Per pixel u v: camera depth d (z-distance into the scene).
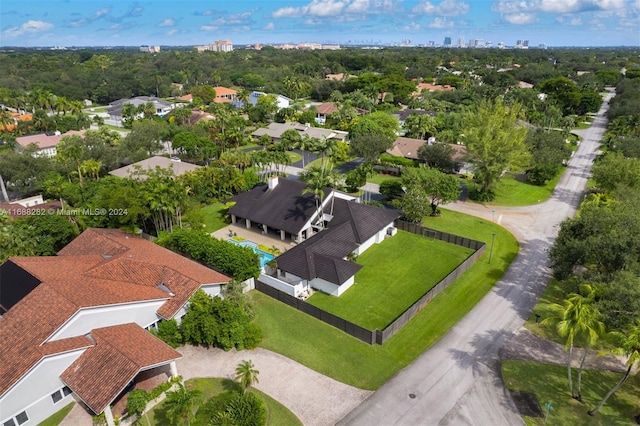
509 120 74.75
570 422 29.84
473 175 83.12
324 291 47.25
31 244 50.50
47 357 30.06
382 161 92.50
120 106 160.38
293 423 29.95
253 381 33.47
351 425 29.81
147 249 48.28
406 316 41.00
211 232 62.91
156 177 60.34
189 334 37.12
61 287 36.12
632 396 32.06
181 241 51.38
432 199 68.88
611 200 53.88
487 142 72.06
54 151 104.88
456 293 46.34
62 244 55.59
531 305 44.00
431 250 56.59
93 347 32.59
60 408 31.58
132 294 37.06
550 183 85.06
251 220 61.19
